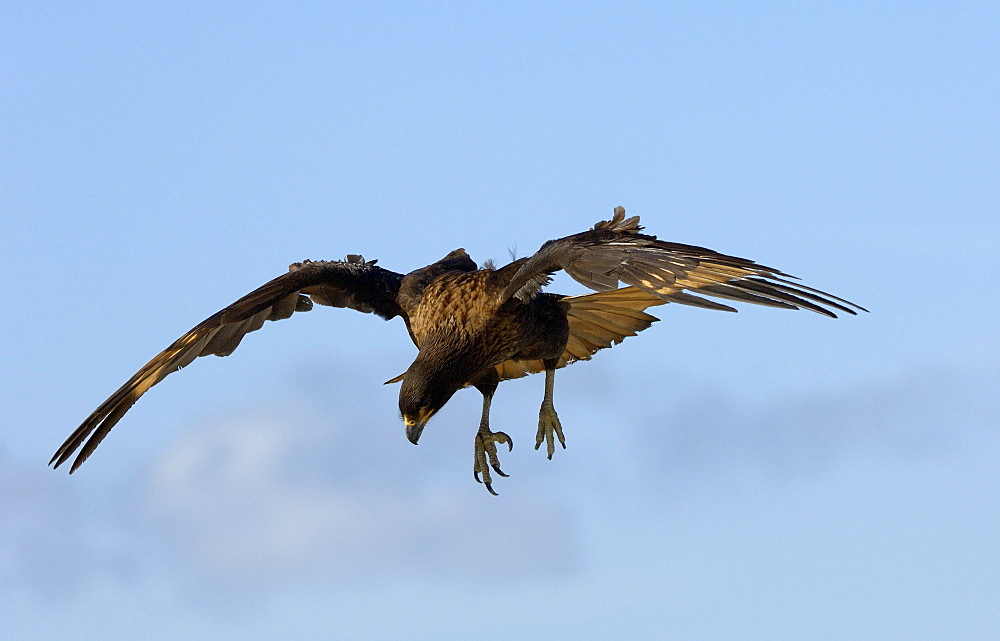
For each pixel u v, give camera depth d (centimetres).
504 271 1406
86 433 1297
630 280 1148
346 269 1483
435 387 1397
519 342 1451
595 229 1340
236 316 1371
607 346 1573
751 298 1088
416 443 1379
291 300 1450
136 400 1311
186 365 1332
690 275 1128
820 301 1078
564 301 1515
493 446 1527
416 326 1453
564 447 1547
